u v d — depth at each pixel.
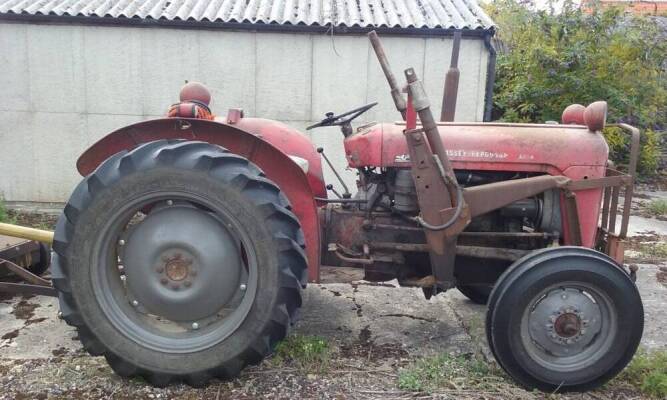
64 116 6.76
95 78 6.67
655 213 7.64
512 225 3.37
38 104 6.73
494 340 2.87
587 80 9.10
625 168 9.89
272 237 2.72
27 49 6.60
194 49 6.60
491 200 3.03
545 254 2.88
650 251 5.70
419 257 3.38
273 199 2.76
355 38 6.55
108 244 2.83
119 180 2.73
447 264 3.09
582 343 2.92
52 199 6.95
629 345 2.88
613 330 2.89
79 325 2.81
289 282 2.74
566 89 9.24
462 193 2.99
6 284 3.47
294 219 2.81
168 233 2.86
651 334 3.67
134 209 2.80
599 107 3.12
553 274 2.81
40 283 3.61
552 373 2.88
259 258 2.74
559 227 3.23
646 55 9.44
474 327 3.63
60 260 2.79
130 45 6.59
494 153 3.13
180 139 2.96
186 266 2.87
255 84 6.70
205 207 2.90
